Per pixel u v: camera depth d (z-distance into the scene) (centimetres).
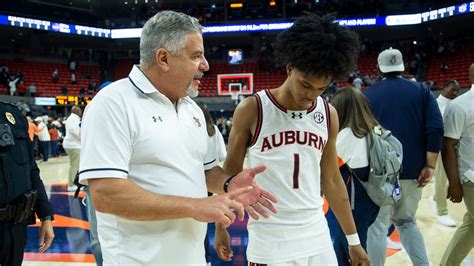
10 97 1500
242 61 1967
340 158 224
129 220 122
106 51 2195
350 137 220
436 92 1395
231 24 1903
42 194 210
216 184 145
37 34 1898
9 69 1797
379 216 229
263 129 163
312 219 166
